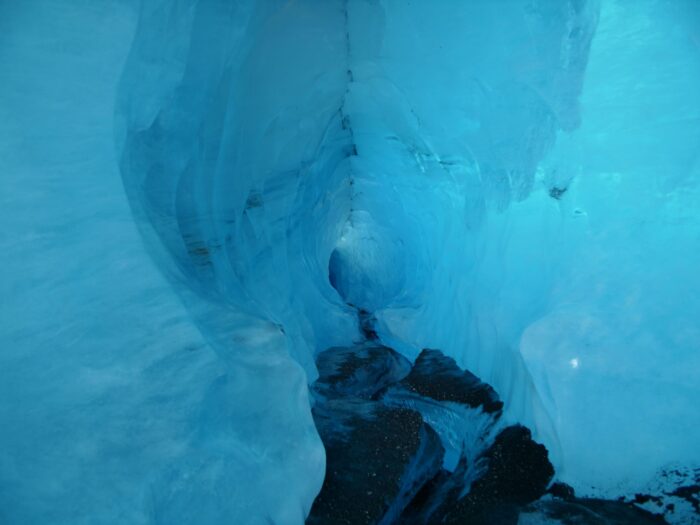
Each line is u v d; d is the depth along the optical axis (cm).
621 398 325
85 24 277
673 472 298
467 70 480
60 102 264
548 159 418
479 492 338
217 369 254
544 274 416
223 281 418
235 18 390
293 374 312
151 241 289
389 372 637
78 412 212
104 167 270
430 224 770
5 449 194
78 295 239
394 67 558
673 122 331
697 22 301
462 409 461
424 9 478
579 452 324
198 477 216
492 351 481
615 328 343
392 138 695
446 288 652
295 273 684
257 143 520
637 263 351
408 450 366
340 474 330
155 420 223
